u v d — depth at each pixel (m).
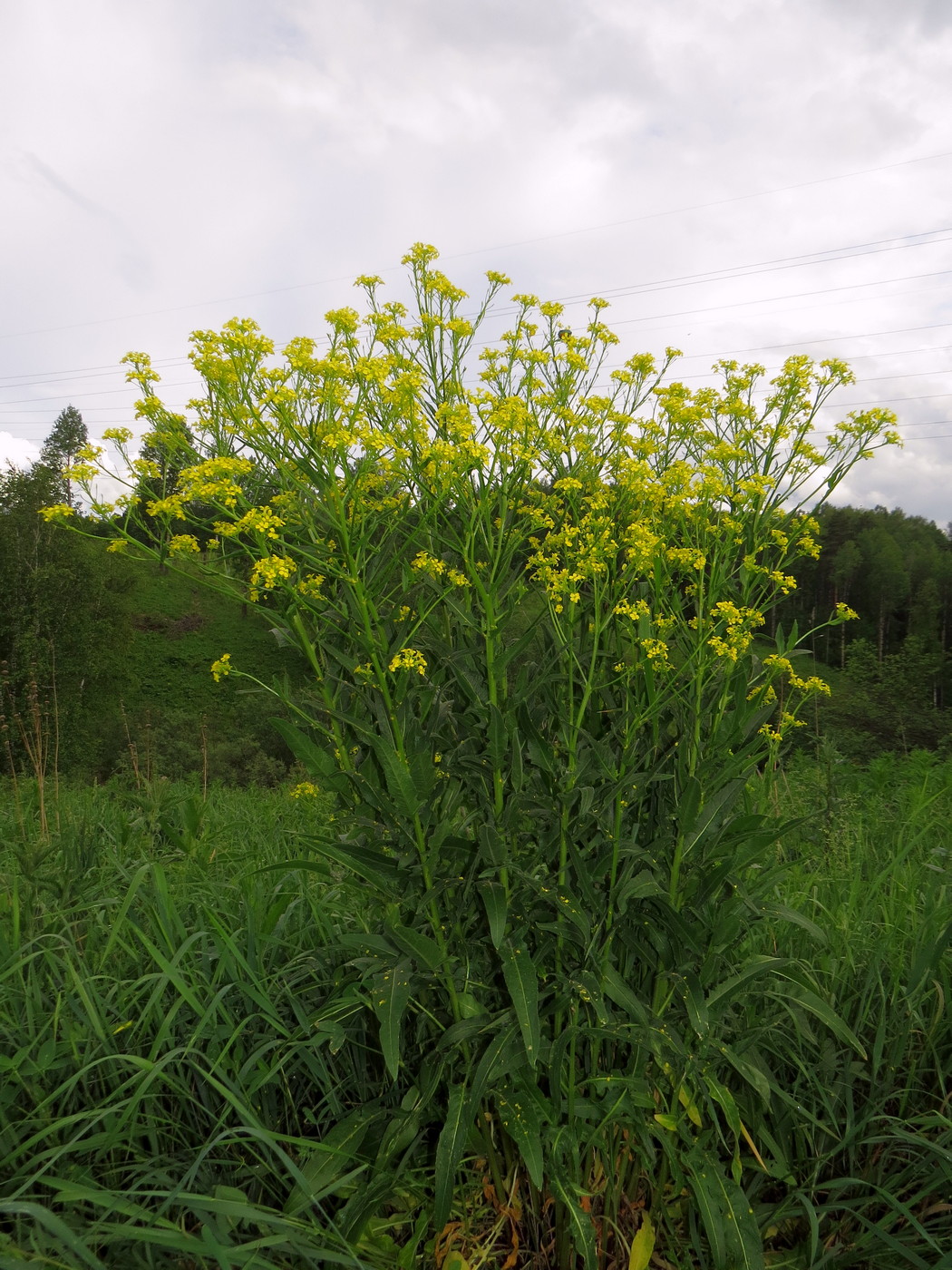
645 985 1.82
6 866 2.95
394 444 1.58
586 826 1.61
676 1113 1.69
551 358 2.09
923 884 2.68
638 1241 1.67
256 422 1.60
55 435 53.38
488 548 1.63
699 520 1.76
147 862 2.82
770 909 1.72
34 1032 1.88
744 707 1.65
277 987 2.04
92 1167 1.61
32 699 3.43
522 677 1.60
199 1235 1.56
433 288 1.96
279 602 1.65
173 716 22.00
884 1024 1.92
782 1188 1.90
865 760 8.23
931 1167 1.74
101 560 25.55
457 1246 1.71
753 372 2.03
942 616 47.06
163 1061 1.56
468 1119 1.50
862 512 63.56
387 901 1.75
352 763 1.71
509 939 1.59
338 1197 1.76
